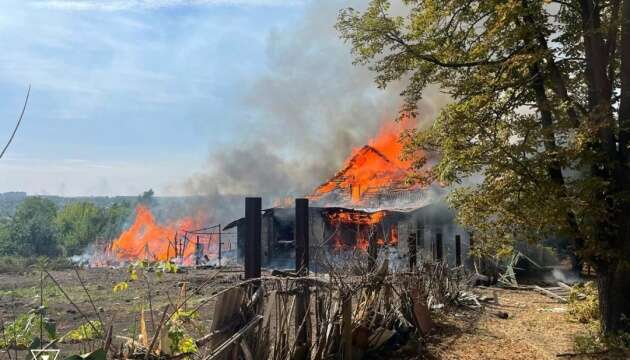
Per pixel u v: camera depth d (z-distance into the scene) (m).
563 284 20.22
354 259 10.70
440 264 15.23
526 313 14.88
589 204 10.16
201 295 15.27
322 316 8.09
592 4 11.71
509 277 22.67
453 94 12.66
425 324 11.46
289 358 7.34
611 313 10.98
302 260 8.90
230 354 6.17
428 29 14.01
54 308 13.05
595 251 10.52
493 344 10.76
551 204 10.00
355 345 8.87
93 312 12.49
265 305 7.11
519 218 10.91
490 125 11.58
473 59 12.78
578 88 12.88
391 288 10.69
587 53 11.83
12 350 6.71
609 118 10.32
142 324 6.06
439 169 11.97
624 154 10.89
